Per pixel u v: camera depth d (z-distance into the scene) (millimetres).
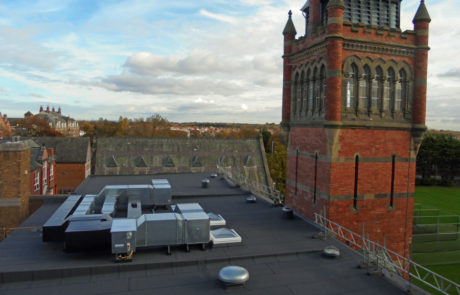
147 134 143125
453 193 95938
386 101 22266
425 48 22297
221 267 15016
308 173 23797
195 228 16203
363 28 21375
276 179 84312
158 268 14625
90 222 16578
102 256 15289
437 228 45688
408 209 22953
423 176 112000
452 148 107938
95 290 12891
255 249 16781
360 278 14281
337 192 21234
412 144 22797
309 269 15039
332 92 20703
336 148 21031
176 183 35281
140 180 37062
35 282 13391
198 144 79625
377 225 22234
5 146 24641
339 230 19781
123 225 15539
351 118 21453
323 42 21688
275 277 14242
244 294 12867
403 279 13812
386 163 22266
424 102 22578
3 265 14164
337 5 20422
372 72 21750
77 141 78500
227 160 78438
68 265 14219
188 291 12984
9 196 25016
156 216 16547
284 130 27047
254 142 83688
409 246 23078
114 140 75188
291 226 20844
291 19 26422
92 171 70312
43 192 61656
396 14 23953
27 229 19203
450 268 39125
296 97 25922
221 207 25703
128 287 13180
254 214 23625
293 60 26062
